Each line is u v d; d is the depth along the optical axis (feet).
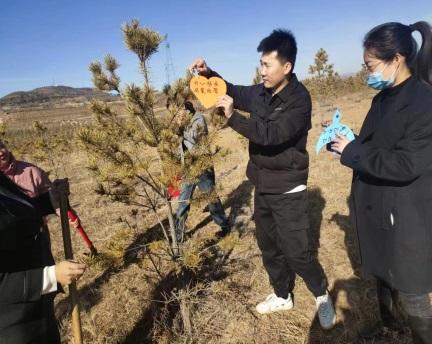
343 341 9.05
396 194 6.18
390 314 8.44
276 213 8.80
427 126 5.62
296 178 8.41
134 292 11.86
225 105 7.25
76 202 23.31
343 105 68.33
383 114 6.51
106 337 10.10
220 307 10.51
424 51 5.76
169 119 8.39
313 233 14.33
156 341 9.62
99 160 8.04
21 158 32.71
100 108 8.23
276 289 10.16
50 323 6.07
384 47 5.82
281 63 7.56
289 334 9.45
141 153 9.37
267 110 8.32
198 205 9.24
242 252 13.46
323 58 44.06
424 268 6.13
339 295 10.68
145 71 8.03
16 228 5.11
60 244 16.84
